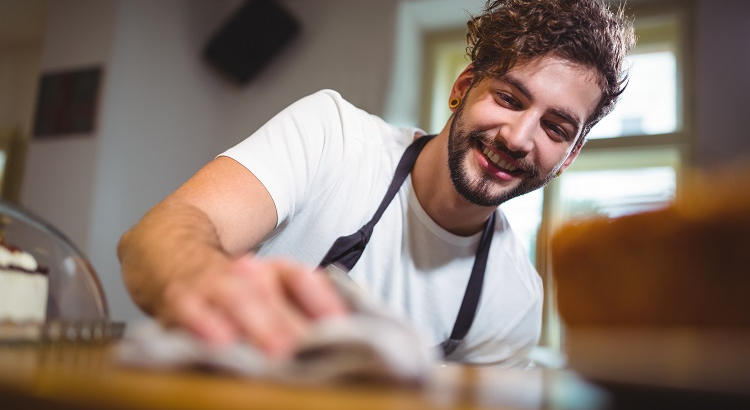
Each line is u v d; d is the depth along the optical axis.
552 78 0.97
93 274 1.08
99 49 3.35
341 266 1.05
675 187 0.36
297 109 1.07
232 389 0.28
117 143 3.31
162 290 0.49
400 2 3.60
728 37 3.03
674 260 0.33
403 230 1.10
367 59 3.63
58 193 3.28
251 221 0.88
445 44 3.75
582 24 0.98
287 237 1.06
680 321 0.33
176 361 0.32
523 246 1.27
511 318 1.20
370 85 3.60
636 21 3.27
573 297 0.36
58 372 0.32
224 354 0.31
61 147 3.32
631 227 0.35
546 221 3.13
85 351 0.47
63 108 3.37
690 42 3.15
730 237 0.32
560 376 0.51
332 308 0.35
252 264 0.38
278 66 3.86
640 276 0.34
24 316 0.96
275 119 1.04
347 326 0.31
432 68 3.75
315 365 0.31
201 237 0.59
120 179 3.33
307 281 0.36
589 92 1.01
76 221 3.20
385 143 1.14
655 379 0.32
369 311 0.35
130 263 0.58
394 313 0.36
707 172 0.36
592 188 3.24
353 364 0.30
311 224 1.06
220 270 0.49
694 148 3.01
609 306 0.35
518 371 0.57
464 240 1.11
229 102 3.94
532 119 0.98
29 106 4.11
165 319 0.36
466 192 1.02
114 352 0.47
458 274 1.12
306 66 3.79
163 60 3.60
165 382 0.29
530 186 1.05
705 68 3.04
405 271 1.10
